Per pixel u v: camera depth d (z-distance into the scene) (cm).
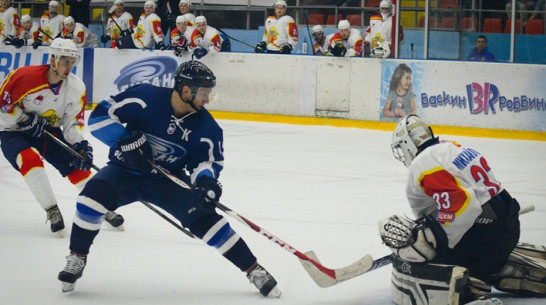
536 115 1977
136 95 673
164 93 677
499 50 2220
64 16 2923
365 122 2106
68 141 956
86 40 2714
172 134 677
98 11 2978
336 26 2608
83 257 687
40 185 899
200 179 666
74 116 948
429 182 626
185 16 2391
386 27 2217
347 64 2133
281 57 2208
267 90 2230
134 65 2398
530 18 2225
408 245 630
